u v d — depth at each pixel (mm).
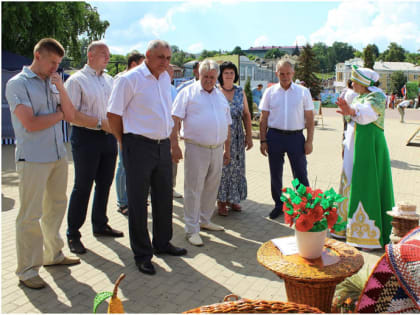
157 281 3547
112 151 4305
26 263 3371
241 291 3383
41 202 3359
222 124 4406
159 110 3689
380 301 2146
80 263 3871
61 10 14461
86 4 16797
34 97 3275
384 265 2170
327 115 27531
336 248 2730
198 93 4336
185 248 4301
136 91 3609
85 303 3154
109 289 3383
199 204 4523
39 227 3381
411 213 3441
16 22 12914
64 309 3061
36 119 3197
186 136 4391
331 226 2541
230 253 4168
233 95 5227
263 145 5316
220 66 5152
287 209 2641
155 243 4137
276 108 5098
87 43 17859
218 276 3650
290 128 5055
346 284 2697
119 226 4926
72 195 4125
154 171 3859
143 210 3727
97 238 4512
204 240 4531
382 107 4246
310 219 2463
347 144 4488
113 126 3676
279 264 2488
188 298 3268
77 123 3914
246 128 5441
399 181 7391
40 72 3330
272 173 5277
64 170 3609
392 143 12758
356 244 4277
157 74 3703
